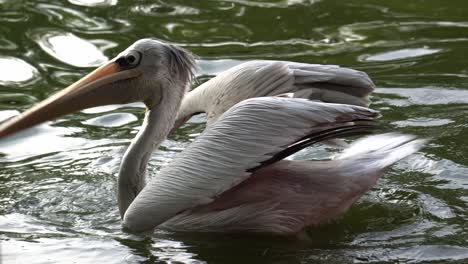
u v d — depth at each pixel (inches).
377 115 412.8
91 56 647.8
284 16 713.0
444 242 409.4
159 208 422.9
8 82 615.5
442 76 597.9
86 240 427.5
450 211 441.4
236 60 633.6
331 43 661.3
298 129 410.6
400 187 470.9
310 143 412.8
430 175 480.7
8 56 651.5
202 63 628.1
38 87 606.9
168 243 422.9
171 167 427.8
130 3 741.9
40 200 476.1
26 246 422.0
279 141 410.6
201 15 717.9
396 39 661.9
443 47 642.8
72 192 485.4
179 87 470.9
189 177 419.5
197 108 477.4
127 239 426.9
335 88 466.0
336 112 409.4
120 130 558.6
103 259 406.3
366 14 712.4
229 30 689.0
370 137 452.1
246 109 422.9
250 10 725.9
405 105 559.5
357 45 655.8
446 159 493.0
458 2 729.6
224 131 421.4
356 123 414.9
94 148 536.1
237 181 413.1
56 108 451.5
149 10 728.3
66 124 568.7
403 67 615.5
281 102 420.2
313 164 439.2
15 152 534.3
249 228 430.0
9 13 719.7
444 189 465.4
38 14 717.9
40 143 544.4
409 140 439.2
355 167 431.8
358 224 437.1
